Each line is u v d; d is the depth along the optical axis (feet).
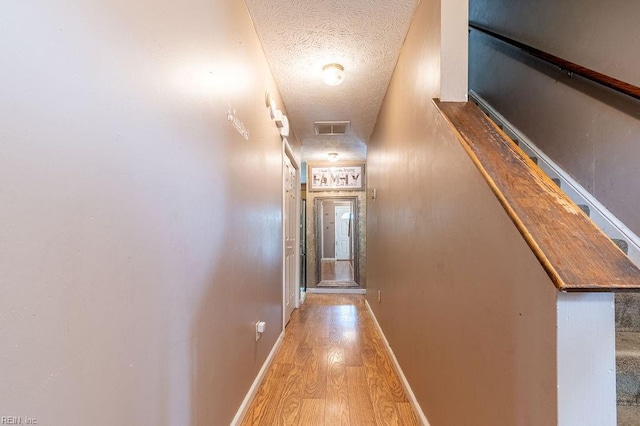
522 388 2.39
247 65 5.53
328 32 6.26
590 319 2.01
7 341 1.49
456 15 4.37
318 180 17.76
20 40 1.54
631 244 4.76
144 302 2.55
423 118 5.12
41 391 1.65
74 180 1.86
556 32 6.31
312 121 11.21
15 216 1.53
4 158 1.48
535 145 6.90
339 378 6.88
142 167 2.51
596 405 1.99
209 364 3.88
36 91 1.63
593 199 5.44
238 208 5.03
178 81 3.10
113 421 2.18
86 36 1.95
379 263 10.07
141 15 2.51
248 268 5.64
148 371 2.60
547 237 2.21
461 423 3.55
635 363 3.31
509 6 7.86
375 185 11.20
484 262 3.02
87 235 1.95
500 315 2.72
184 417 3.23
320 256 17.92
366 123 11.37
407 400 5.95
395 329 7.33
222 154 4.29
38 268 1.64
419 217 5.30
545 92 6.63
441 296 4.22
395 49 6.83
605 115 5.27
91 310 1.98
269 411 5.59
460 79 4.37
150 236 2.62
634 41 4.78
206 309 3.78
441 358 4.20
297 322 11.36
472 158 3.18
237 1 4.99
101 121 2.07
